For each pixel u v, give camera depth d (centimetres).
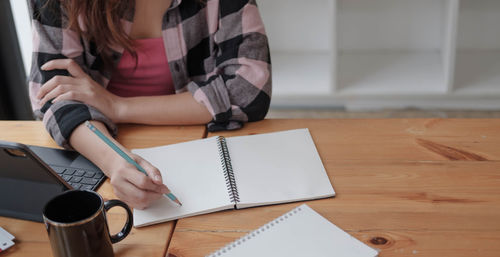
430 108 279
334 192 91
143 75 135
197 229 84
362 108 283
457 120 116
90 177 98
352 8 275
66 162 103
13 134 115
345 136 111
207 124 119
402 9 273
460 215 85
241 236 82
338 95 254
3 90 228
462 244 78
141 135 114
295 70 272
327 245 78
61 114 108
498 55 276
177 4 125
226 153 102
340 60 281
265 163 100
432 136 109
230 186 92
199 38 132
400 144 106
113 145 90
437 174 96
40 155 106
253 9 125
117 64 132
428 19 274
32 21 124
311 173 97
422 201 88
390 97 278
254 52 123
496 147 104
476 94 250
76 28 122
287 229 81
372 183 94
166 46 131
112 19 122
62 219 75
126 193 88
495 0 264
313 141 108
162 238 82
